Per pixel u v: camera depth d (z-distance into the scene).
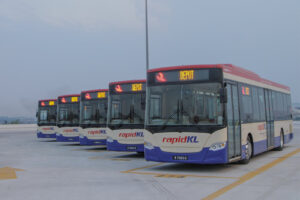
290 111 20.67
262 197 7.43
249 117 13.22
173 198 7.45
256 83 14.59
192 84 10.99
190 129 10.79
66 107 23.23
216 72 10.80
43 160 14.70
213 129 10.58
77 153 17.95
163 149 11.09
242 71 13.10
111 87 15.81
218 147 10.52
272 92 17.08
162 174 10.73
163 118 11.18
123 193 7.99
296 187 8.48
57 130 23.38
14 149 20.52
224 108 10.68
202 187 8.59
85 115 19.61
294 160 13.87
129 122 15.21
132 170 11.62
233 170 11.44
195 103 10.88
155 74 11.50
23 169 11.93
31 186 8.88
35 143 26.00
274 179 9.62
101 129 19.14
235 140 11.57
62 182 9.40
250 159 14.39
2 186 8.91
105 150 19.80
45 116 27.03
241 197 7.45
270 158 14.69
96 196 7.70
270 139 16.05
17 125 56.19
